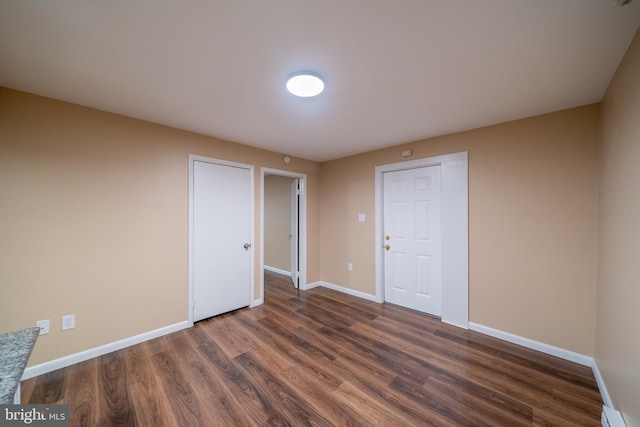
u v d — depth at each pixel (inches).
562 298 86.6
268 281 183.8
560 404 65.5
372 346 93.9
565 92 75.0
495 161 100.9
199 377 76.0
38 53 57.7
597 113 81.1
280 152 146.8
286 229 202.4
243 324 112.3
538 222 91.4
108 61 61.1
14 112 73.8
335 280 163.2
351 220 154.3
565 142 86.4
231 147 125.4
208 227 117.3
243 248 130.6
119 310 91.8
